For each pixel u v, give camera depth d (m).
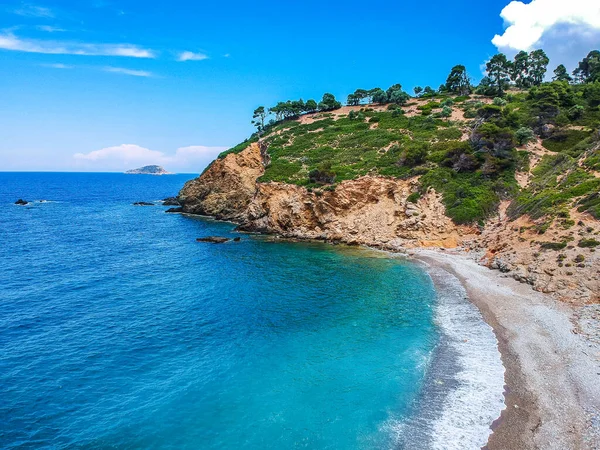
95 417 18.27
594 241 31.95
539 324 25.81
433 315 29.16
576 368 20.45
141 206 111.50
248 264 45.72
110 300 33.78
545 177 51.06
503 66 90.06
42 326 28.14
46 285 37.66
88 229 71.12
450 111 81.06
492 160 55.03
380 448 16.02
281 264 45.47
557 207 38.88
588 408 17.44
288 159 74.12
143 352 24.50
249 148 86.81
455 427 16.94
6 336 26.39
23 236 63.19
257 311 31.14
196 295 35.16
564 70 107.44
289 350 24.59
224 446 16.44
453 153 58.53
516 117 65.12
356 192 58.09
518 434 16.27
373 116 90.81
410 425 17.28
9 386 20.53
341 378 21.25
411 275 39.38
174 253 51.88
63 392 20.14
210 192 87.00
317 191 59.47
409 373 21.38
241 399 19.59
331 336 26.41
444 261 42.81
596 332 23.70
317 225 60.66
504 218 47.62
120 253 52.03
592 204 36.09
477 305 30.16
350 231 56.31
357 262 45.28
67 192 172.38
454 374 20.97
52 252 52.06
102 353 24.28
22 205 112.75
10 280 38.97
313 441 16.56
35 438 16.81
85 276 41.06
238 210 79.88
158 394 20.06
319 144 79.69
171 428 17.55
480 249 44.38
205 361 23.38
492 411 17.80
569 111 67.50
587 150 51.12
